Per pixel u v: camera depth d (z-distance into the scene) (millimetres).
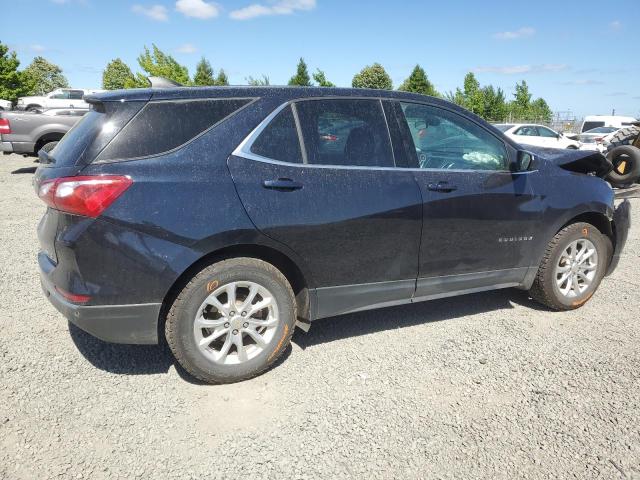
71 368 3246
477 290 3965
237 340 3078
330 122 3350
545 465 2443
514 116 41844
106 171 2725
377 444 2580
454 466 2430
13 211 8133
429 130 3719
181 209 2811
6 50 40406
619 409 2904
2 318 3959
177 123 2943
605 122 30422
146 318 2844
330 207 3189
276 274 3109
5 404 2822
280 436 2631
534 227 4043
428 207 3529
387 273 3486
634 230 7578
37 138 12180
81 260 2705
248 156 3045
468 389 3104
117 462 2410
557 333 3924
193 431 2656
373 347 3652
